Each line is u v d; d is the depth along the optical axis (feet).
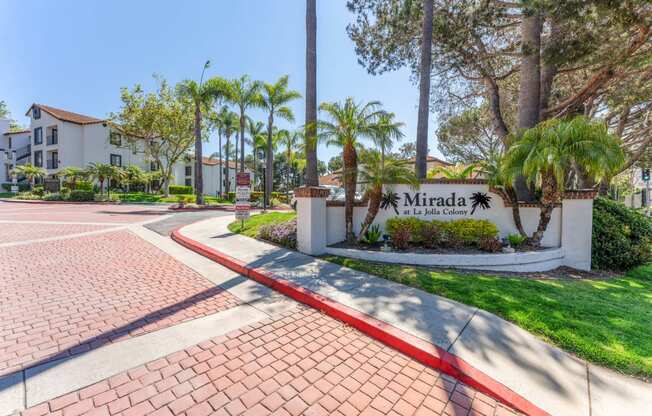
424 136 29.78
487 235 23.06
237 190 31.63
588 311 13.12
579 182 39.70
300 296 14.20
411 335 10.43
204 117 86.22
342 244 24.00
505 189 24.98
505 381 8.29
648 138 45.60
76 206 64.18
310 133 27.37
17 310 12.13
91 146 100.07
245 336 10.61
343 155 24.25
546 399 7.71
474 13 30.48
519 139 24.23
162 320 11.61
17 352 9.07
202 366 8.70
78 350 9.29
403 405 7.43
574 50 25.18
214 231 31.22
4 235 27.96
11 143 117.91
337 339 10.69
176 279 16.79
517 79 43.42
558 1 22.89
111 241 26.45
